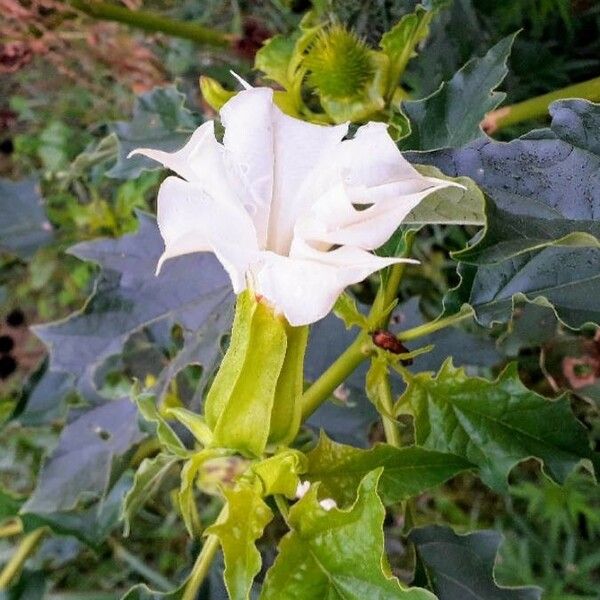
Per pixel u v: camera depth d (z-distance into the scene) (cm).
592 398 24
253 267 14
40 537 31
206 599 24
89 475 26
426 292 36
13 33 33
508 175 15
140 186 38
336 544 16
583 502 35
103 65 38
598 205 15
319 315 13
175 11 37
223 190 13
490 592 21
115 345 25
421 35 22
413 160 16
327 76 22
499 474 20
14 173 50
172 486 33
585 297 18
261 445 16
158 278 25
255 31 32
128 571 43
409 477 18
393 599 15
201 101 35
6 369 49
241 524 16
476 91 19
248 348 16
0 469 45
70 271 44
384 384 20
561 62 30
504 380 20
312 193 14
